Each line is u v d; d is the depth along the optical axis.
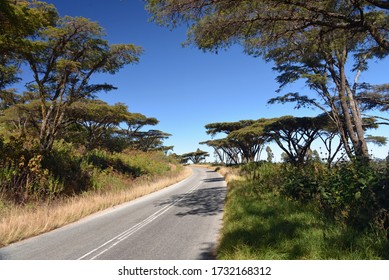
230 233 6.40
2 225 8.26
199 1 8.05
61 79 20.56
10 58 15.98
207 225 8.74
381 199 5.77
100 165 24.36
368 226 5.35
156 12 8.38
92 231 8.85
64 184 16.42
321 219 6.39
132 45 20.69
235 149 58.03
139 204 15.07
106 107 26.06
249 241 5.63
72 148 24.81
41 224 9.27
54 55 19.27
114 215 11.84
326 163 10.53
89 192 16.95
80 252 6.58
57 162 17.89
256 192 11.62
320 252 4.62
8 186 13.07
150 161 40.16
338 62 19.11
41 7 17.70
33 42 14.35
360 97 22.30
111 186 19.89
